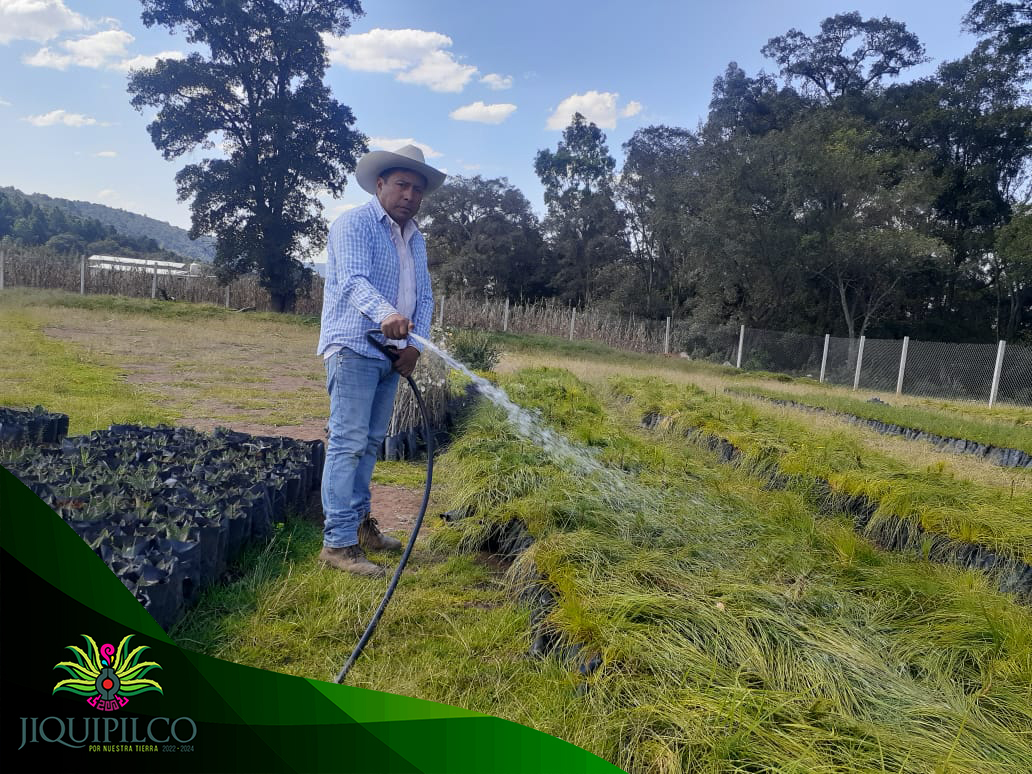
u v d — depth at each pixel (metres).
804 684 1.93
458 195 39.91
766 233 23.39
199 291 25.14
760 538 3.16
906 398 15.84
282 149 23.69
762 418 7.22
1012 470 6.96
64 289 22.22
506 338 21.45
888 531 4.07
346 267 2.84
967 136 27.78
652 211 30.97
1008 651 2.23
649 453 4.70
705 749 1.66
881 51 29.88
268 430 5.89
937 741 1.71
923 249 22.19
